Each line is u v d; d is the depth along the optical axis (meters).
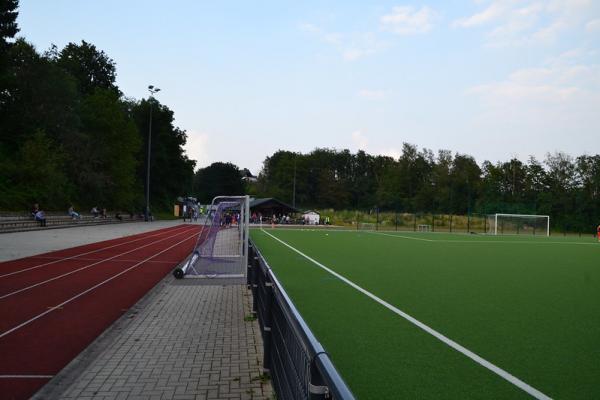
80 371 4.93
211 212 15.91
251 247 9.50
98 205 51.28
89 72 68.31
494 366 5.20
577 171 69.75
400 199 98.62
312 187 114.88
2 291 9.55
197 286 10.66
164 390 4.42
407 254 20.00
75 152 48.59
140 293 9.67
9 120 43.72
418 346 5.99
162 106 74.81
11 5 40.69
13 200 33.91
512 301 9.38
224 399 4.22
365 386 4.55
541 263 17.56
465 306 8.77
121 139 55.06
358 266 15.09
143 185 72.06
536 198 76.12
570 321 7.59
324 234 35.78
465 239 34.50
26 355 5.50
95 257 15.98
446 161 96.31
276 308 4.06
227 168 114.62
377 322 7.32
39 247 18.61
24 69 45.59
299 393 2.62
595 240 38.59
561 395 4.36
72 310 7.97
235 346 5.91
